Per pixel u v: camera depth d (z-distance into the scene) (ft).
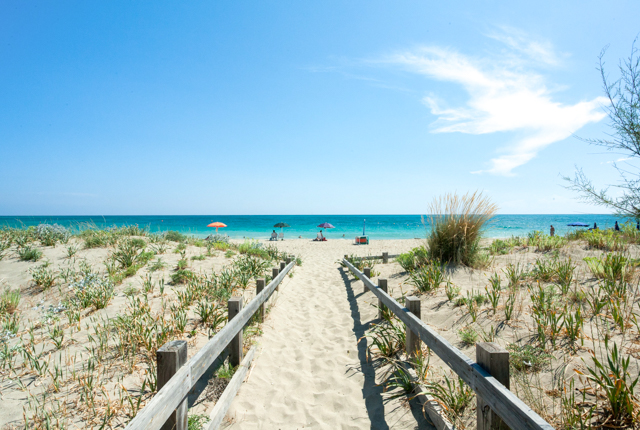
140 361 11.86
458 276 21.47
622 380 7.36
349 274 30.48
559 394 8.50
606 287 13.85
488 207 23.84
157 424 5.83
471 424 8.12
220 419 9.22
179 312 15.48
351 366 12.73
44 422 8.51
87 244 29.40
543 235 30.19
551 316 12.04
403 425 9.07
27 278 22.27
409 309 12.17
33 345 12.30
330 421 9.72
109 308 17.38
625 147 15.97
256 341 14.93
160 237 35.91
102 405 9.34
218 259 30.25
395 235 121.39
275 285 20.95
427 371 10.72
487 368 6.71
